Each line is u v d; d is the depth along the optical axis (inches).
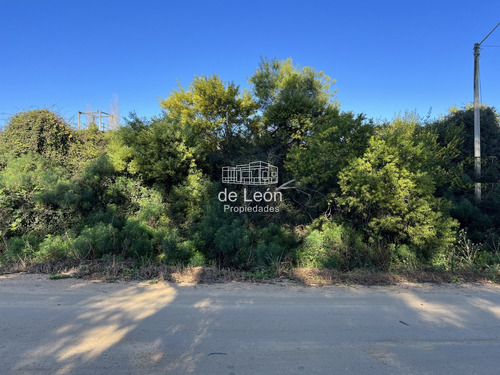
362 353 135.3
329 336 151.2
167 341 141.4
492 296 222.5
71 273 255.9
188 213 376.5
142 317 168.1
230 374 116.7
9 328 151.3
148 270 259.1
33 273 259.0
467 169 497.4
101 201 382.0
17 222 326.6
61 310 175.6
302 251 331.6
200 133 465.4
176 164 389.1
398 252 320.2
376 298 213.0
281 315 176.4
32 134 438.3
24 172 364.2
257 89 515.5
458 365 127.3
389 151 323.6
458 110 665.0
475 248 338.0
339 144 358.9
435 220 318.7
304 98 464.4
